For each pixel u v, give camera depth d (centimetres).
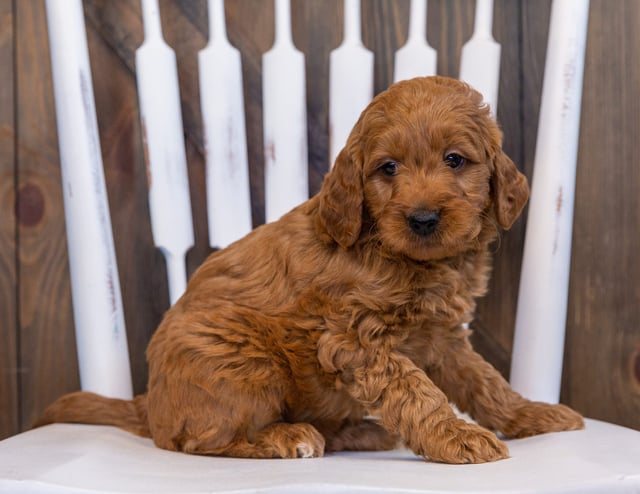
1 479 64
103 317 91
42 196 106
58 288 106
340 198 79
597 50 102
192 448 78
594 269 104
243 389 78
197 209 105
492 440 71
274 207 96
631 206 103
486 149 80
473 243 81
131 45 104
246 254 84
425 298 78
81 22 92
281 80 96
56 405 87
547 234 91
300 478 63
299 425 79
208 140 96
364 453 82
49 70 105
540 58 104
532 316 92
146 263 106
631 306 103
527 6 104
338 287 79
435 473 65
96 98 104
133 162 105
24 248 106
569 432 78
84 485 63
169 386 79
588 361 104
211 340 79
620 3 102
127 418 86
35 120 105
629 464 65
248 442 79
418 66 96
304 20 104
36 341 107
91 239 91
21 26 105
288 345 79
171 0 104
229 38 104
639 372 103
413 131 77
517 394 85
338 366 77
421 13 96
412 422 74
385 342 77
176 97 96
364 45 104
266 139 97
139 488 62
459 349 84
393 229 75
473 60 96
